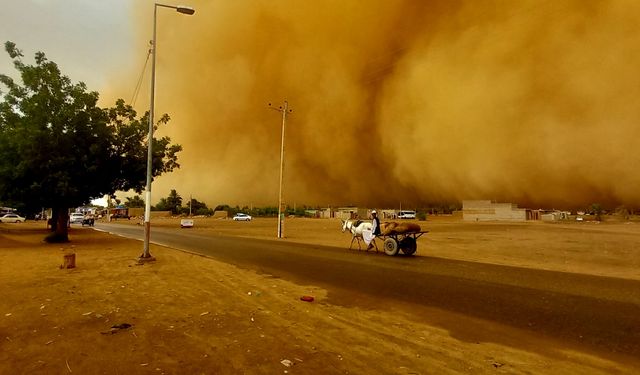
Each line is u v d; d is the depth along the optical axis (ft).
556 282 29.53
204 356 13.23
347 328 17.29
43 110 55.42
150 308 19.71
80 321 17.24
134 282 26.96
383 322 18.56
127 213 279.69
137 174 65.26
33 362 12.49
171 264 36.29
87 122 58.80
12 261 37.96
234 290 24.82
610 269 37.24
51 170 55.31
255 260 40.98
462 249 57.77
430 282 29.27
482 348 15.19
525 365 13.48
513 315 20.25
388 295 24.75
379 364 13.02
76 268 33.45
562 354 14.70
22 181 56.34
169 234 88.17
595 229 124.36
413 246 47.65
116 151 63.10
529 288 27.20
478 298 24.07
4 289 24.14
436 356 14.06
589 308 21.76
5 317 17.74
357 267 36.63
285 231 107.45
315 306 21.36
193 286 25.82
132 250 49.42
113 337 15.11
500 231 113.80
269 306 20.88
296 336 15.76
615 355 14.69
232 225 152.66
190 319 17.85
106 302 20.84
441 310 21.16
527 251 55.11
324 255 46.55
